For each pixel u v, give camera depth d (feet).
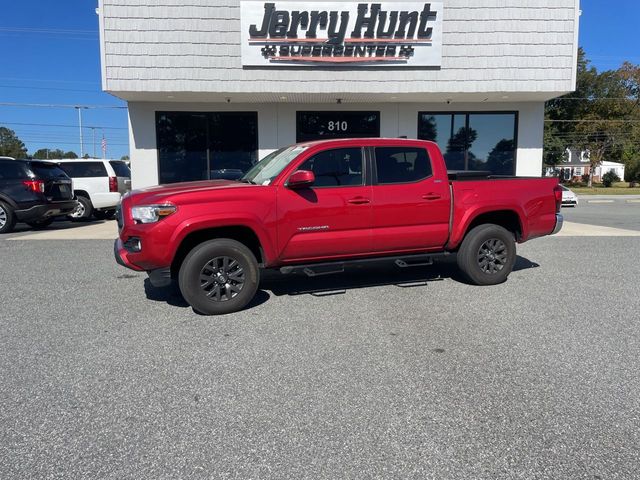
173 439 10.04
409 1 40.19
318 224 19.30
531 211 22.67
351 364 13.66
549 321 17.31
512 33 40.86
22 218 40.63
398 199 20.35
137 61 39.60
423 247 21.45
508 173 48.42
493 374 12.98
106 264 27.25
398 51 40.75
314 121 47.42
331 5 39.96
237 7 39.68
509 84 41.27
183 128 46.57
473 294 20.98
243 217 18.11
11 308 19.12
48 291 21.65
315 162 19.49
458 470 9.02
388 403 11.45
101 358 14.19
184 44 39.75
